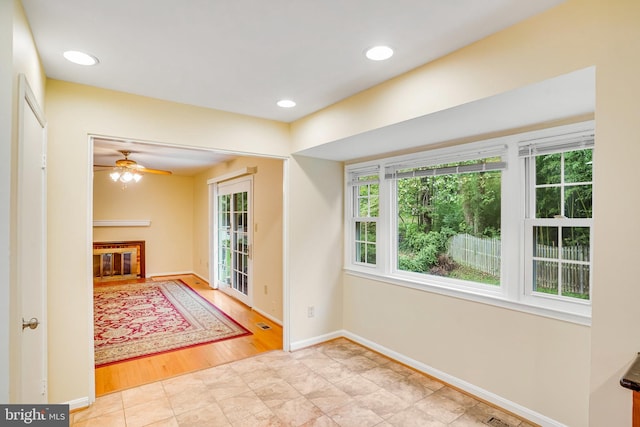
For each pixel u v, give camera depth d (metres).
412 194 3.28
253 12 1.55
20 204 1.38
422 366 2.94
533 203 2.33
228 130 3.05
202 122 2.91
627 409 1.35
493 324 2.45
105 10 1.52
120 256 7.07
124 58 2.01
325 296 3.69
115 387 2.69
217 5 1.49
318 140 3.01
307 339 3.54
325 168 3.70
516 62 1.64
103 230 6.95
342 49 1.90
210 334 3.89
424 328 2.93
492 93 1.74
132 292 5.93
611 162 1.37
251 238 4.92
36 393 1.91
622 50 1.34
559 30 1.50
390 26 1.67
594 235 1.42
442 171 2.85
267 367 3.05
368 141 2.83
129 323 4.27
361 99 2.55
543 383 2.18
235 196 5.54
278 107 2.93
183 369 3.02
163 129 2.73
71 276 2.36
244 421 2.25
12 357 1.28
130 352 3.38
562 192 2.20
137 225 7.20
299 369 3.01
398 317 3.17
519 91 1.67
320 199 3.66
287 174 3.42
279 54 1.96
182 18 1.59
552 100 1.80
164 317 4.52
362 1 1.47
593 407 1.43
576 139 2.08
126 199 7.15
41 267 2.07
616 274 1.37
